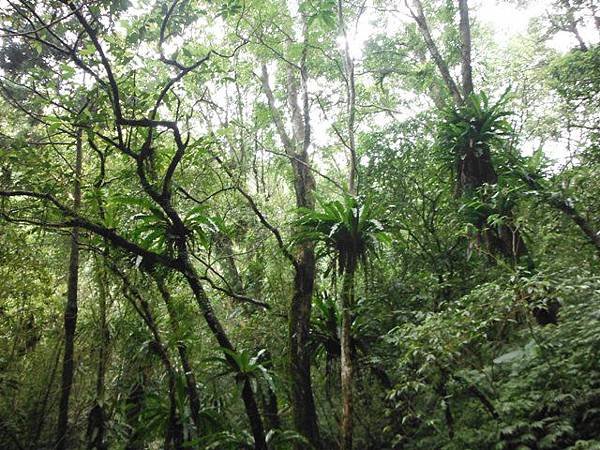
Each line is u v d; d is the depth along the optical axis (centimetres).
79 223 427
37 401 516
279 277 682
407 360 398
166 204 452
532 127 912
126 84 458
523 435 368
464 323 388
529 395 394
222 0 529
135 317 512
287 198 962
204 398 495
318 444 528
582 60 823
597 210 610
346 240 579
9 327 527
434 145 726
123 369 490
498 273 582
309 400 554
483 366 437
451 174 718
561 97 856
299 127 834
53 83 442
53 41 515
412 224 714
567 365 388
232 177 604
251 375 430
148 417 467
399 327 466
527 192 573
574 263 575
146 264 489
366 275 592
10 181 450
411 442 507
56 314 567
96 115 407
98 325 507
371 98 1030
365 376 581
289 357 578
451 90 786
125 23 409
